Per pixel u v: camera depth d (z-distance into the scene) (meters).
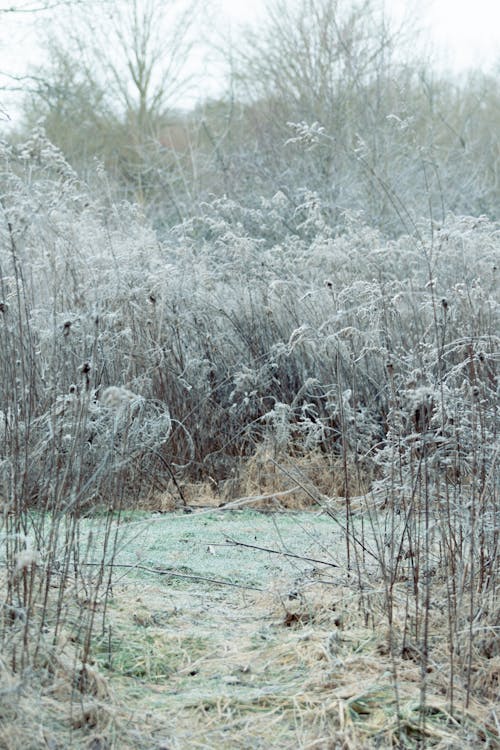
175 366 6.66
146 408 5.75
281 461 6.32
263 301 7.39
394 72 17.56
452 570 3.55
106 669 3.35
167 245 8.70
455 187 15.88
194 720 3.05
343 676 3.33
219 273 7.84
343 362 6.25
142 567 4.41
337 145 15.46
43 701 3.02
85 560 3.67
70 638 3.43
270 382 6.89
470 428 3.87
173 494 6.25
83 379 4.36
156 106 25.09
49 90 17.14
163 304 6.51
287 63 18.77
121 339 5.89
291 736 2.98
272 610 4.02
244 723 3.05
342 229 12.68
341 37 17.97
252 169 16.36
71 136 21.52
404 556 4.25
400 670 3.37
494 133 20.47
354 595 4.04
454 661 3.40
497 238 7.63
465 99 22.83
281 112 18.62
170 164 18.48
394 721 3.04
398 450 3.97
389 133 15.58
